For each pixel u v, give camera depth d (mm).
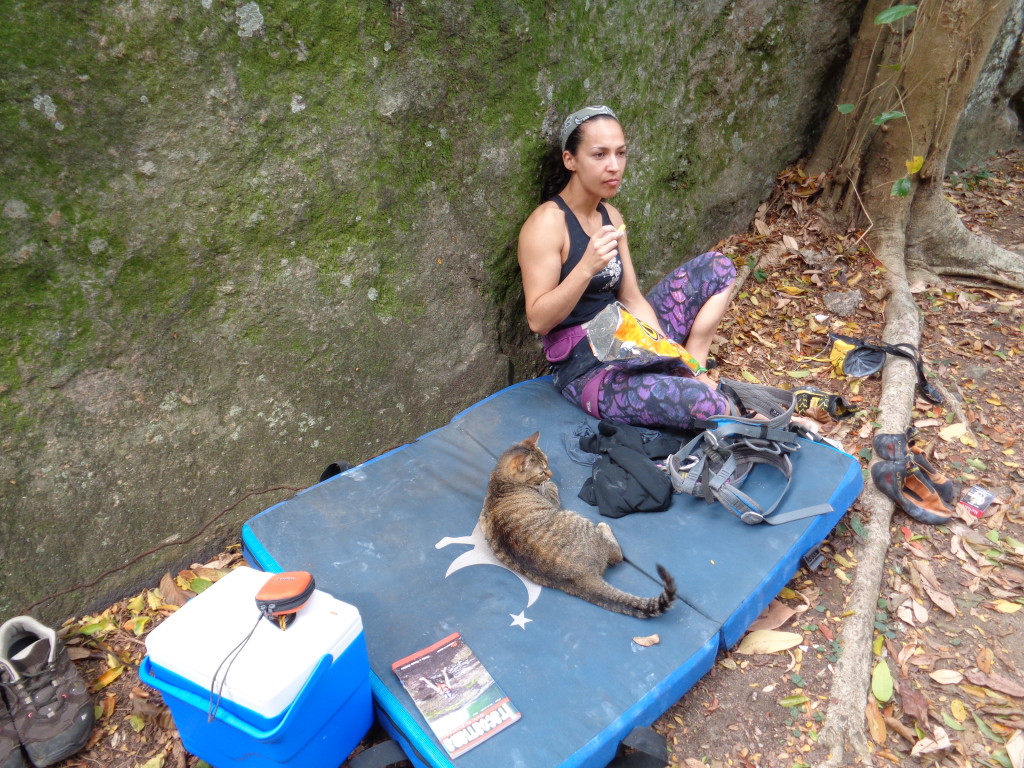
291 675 1580
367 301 2811
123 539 2473
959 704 2152
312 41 2342
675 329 3367
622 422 2967
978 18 3865
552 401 3180
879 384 3592
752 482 2646
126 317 2283
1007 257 4652
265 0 2201
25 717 1986
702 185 4297
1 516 2209
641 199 3811
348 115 2504
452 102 2750
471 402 3332
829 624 2393
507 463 2512
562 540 2273
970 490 2914
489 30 2729
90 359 2254
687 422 2770
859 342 3744
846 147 4586
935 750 2012
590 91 3230
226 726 1646
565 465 2809
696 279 3246
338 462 2816
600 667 1998
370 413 2996
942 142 4289
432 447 2916
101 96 2023
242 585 1829
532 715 1870
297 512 2566
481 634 2109
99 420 2322
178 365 2439
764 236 4758
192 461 2566
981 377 3732
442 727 1836
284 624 1695
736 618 2170
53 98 1956
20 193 1994
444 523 2547
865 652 2260
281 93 2336
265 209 2434
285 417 2756
